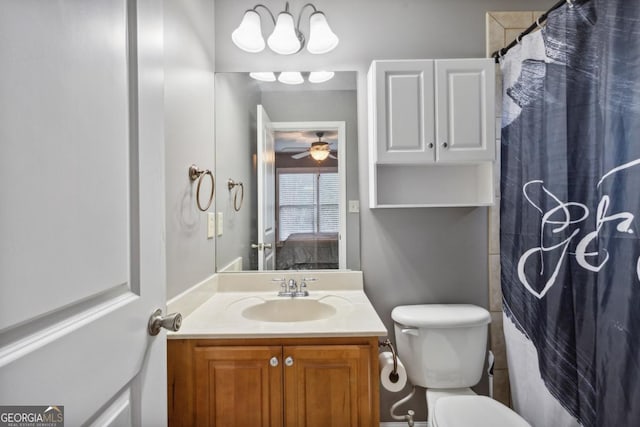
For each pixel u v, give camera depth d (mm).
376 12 1721
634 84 917
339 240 1715
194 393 1132
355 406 1133
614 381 962
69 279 480
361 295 1584
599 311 1015
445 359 1470
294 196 1723
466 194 1719
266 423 1130
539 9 1702
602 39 1016
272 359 1131
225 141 1709
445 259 1716
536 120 1325
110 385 574
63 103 472
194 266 1396
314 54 1723
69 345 479
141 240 678
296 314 1527
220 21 1712
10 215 389
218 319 1252
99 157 553
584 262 1116
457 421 1135
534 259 1340
